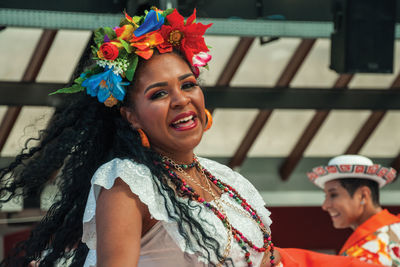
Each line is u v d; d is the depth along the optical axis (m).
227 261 1.86
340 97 13.49
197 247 1.81
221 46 11.92
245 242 1.92
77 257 2.01
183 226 1.82
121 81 1.83
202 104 1.87
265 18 6.43
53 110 2.17
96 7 5.91
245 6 6.38
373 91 13.62
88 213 1.79
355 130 15.15
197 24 1.88
